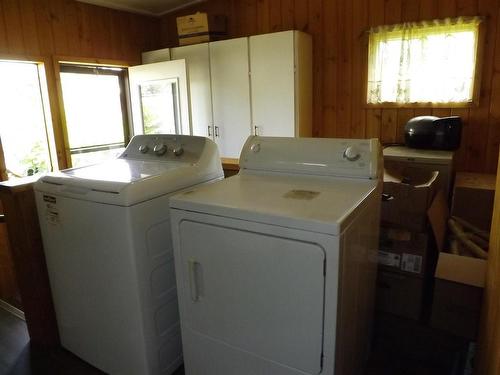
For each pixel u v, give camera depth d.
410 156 2.47
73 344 1.93
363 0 3.15
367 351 1.80
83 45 3.62
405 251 2.01
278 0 3.56
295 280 1.18
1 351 2.00
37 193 1.81
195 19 3.61
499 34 2.68
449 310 1.80
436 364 1.83
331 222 1.09
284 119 3.27
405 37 2.97
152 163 1.98
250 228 1.23
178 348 1.80
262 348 1.31
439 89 2.93
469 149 2.92
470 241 2.00
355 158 1.60
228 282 1.33
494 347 1.10
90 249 1.64
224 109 3.57
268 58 3.24
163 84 3.74
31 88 3.38
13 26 3.08
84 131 3.86
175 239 1.44
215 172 1.96
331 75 3.42
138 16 4.13
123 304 1.61
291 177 1.72
